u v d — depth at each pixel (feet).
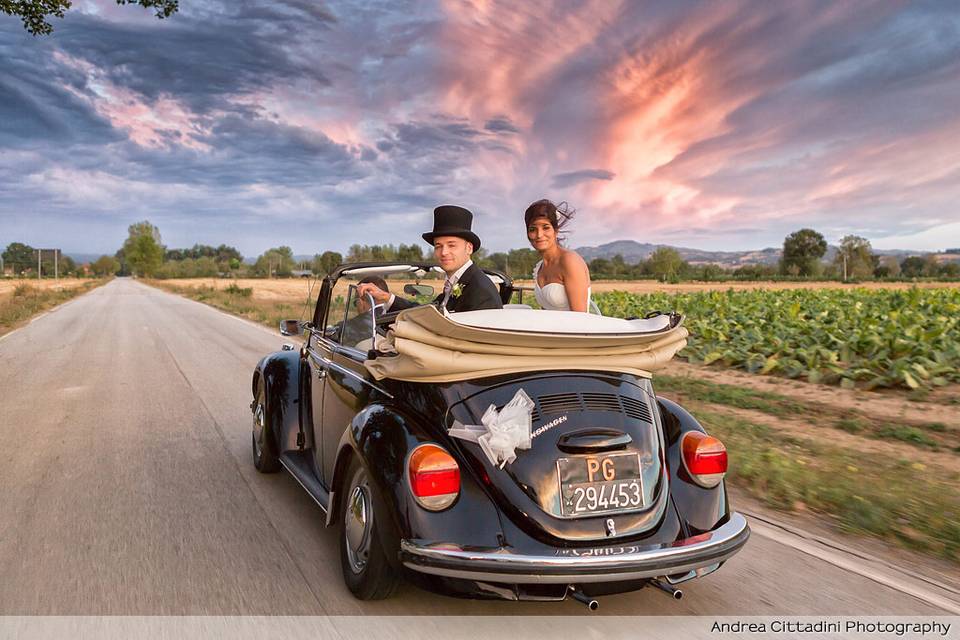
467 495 9.04
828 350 35.35
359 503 10.39
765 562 12.13
